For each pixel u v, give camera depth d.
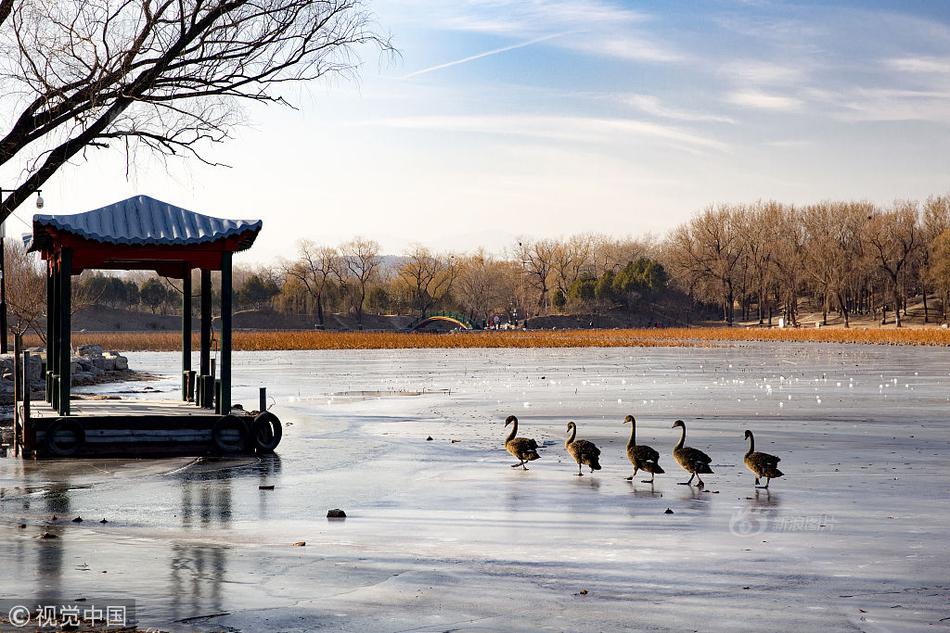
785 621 9.38
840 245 159.12
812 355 80.31
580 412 32.22
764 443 23.84
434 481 18.25
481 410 33.19
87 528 13.91
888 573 11.24
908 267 160.00
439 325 176.75
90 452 21.98
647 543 12.82
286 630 8.91
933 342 106.06
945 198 159.12
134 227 22.78
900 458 21.20
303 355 84.81
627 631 9.02
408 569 11.31
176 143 17.33
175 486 17.77
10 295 65.50
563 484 17.83
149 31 15.63
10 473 19.31
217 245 23.12
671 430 26.72
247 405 35.12
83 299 84.69
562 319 182.38
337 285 190.62
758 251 175.38
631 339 123.88
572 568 11.41
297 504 15.88
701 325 189.25
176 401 28.62
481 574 11.10
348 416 31.20
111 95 15.85
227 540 13.01
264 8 16.52
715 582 10.82
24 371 22.88
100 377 52.28
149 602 9.76
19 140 15.74
